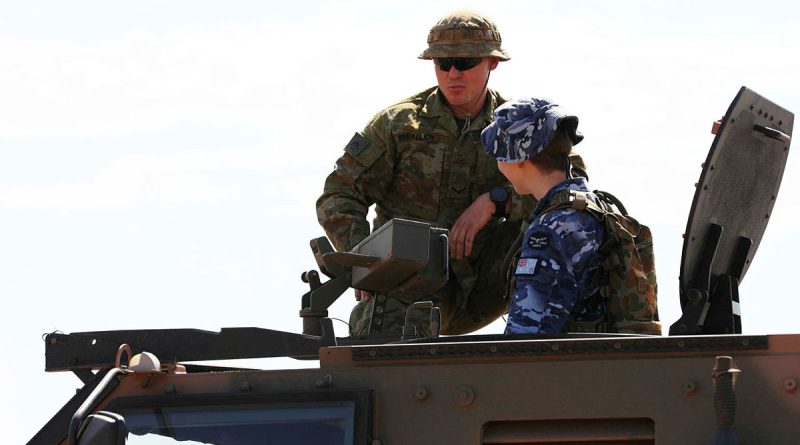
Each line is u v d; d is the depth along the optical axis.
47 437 13.27
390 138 20.78
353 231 20.48
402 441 11.91
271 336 14.09
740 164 16.00
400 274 16.44
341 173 20.83
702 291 15.56
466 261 20.28
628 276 15.04
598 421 11.72
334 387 12.09
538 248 14.62
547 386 11.79
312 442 12.02
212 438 12.23
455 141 20.73
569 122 15.60
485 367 11.91
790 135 16.62
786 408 11.30
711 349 11.58
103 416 11.50
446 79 20.62
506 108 15.59
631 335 13.31
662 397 11.58
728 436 11.09
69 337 14.43
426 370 12.00
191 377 12.44
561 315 14.48
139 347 14.21
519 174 15.71
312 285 16.77
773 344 11.45
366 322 19.20
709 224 15.73
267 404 12.16
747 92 15.78
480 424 11.83
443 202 20.86
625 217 15.39
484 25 20.75
